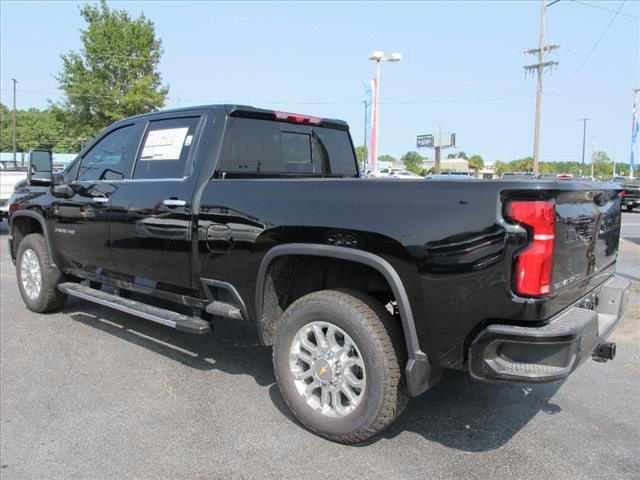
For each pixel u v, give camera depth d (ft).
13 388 13.14
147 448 10.45
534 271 8.46
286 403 11.33
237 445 10.57
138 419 11.62
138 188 14.40
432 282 9.16
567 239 9.29
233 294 12.25
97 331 17.57
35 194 18.81
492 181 8.77
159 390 13.10
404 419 11.70
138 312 14.34
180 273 13.43
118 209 14.88
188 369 14.47
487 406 12.39
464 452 10.37
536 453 10.36
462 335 9.11
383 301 11.44
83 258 16.71
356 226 9.91
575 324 8.80
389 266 9.61
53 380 13.62
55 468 9.76
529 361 8.67
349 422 10.23
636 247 40.09
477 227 8.74
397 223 9.48
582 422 11.65
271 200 11.35
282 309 12.05
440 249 9.05
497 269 8.59
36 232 20.21
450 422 11.59
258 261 11.56
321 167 16.43
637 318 19.65
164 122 14.71
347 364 10.32
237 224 11.87
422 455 10.24
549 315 8.79
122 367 14.55
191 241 12.92
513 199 8.58
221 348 16.17
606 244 11.73
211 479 9.46
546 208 8.47
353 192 10.18
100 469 9.74
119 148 15.93
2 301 21.27
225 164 13.32
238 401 12.53
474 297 8.84
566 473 9.69
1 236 41.52
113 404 12.32
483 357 8.79
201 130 13.61
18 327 17.88
